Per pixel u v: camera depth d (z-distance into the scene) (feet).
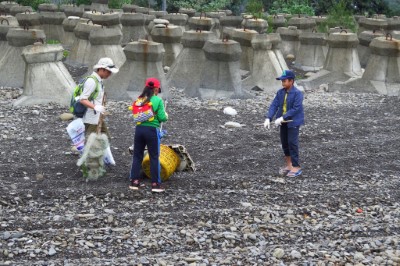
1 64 58.70
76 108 34.19
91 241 26.55
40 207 29.91
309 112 52.01
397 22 90.58
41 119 46.21
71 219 28.53
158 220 28.86
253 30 70.38
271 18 88.94
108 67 34.27
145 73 54.80
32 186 32.48
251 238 27.53
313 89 64.80
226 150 40.06
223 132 44.45
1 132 42.01
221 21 86.48
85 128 34.53
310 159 39.04
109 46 64.03
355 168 37.91
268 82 62.59
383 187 34.81
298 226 29.09
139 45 54.29
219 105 53.26
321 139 43.83
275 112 35.65
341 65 66.95
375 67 62.64
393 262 25.86
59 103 50.62
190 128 45.24
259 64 63.16
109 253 25.68
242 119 48.57
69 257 25.23
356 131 46.11
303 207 31.30
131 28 79.20
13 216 28.73
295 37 83.30
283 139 35.83
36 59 50.42
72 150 38.29
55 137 41.60
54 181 33.35
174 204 30.91
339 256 26.17
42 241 26.30
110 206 30.37
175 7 127.54
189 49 60.90
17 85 58.34
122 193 31.83
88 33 70.90
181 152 34.99
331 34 67.21
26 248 25.71
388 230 28.96
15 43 58.29
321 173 36.68
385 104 56.54
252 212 30.25
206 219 29.27
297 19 88.63
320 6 123.65
